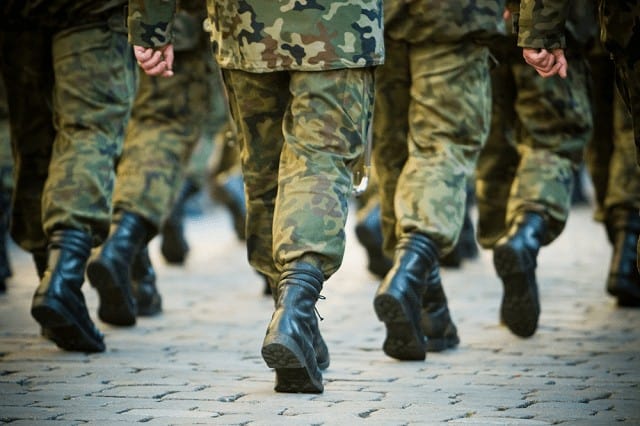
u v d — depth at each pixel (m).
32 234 14.83
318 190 11.03
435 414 10.52
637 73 10.86
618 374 12.61
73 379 12.18
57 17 13.80
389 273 13.04
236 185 27.34
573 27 15.48
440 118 13.37
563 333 15.45
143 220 16.31
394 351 13.28
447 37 13.19
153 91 16.91
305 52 10.99
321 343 12.45
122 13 13.98
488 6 13.21
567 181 15.55
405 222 13.20
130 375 12.41
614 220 17.83
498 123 16.22
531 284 14.84
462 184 13.36
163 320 16.62
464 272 22.17
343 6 10.99
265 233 12.13
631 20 10.74
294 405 10.84
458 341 14.41
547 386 11.92
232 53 11.36
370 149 11.73
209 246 28.44
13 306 17.95
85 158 13.77
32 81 14.32
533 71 15.45
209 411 10.60
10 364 13.06
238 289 20.41
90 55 13.84
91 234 13.80
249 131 11.77
